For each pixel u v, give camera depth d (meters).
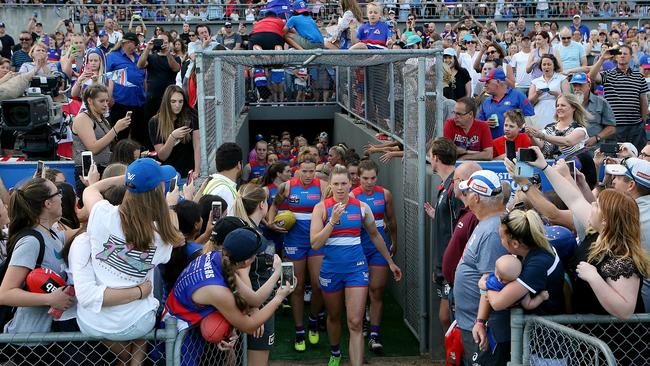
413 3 21.47
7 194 5.83
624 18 22.48
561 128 7.00
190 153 7.12
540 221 4.14
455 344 5.05
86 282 3.90
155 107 8.62
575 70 11.12
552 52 11.64
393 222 7.48
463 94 9.84
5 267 4.15
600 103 8.27
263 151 10.82
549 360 4.02
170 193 5.05
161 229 3.96
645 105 9.64
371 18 8.95
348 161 8.59
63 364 4.02
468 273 4.71
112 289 3.90
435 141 6.28
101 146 6.55
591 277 3.84
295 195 7.27
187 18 20.94
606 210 3.93
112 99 8.40
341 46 9.39
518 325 4.11
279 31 8.19
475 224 5.26
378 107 10.23
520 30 19.09
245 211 5.54
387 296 8.87
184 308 4.15
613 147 6.77
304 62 7.66
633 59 14.80
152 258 3.96
